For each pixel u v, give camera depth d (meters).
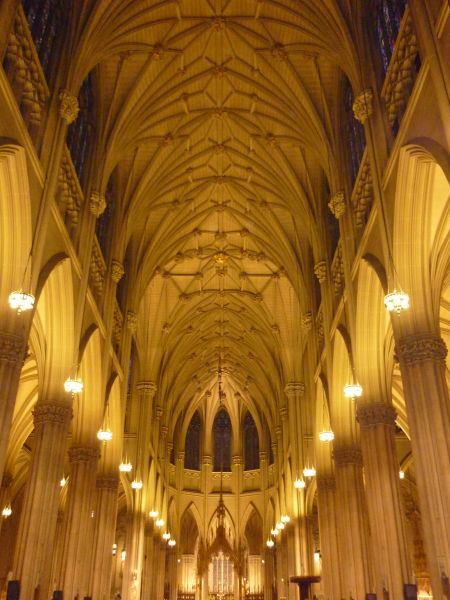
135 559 28.45
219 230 30.14
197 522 44.69
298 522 29.58
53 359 16.28
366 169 16.59
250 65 21.55
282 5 18.73
